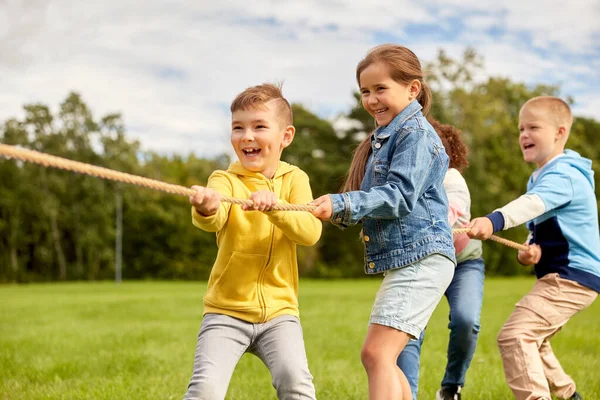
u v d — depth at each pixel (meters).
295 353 3.12
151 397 4.72
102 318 11.94
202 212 2.85
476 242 4.46
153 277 52.50
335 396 4.81
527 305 4.09
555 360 4.47
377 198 3.07
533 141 4.39
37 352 7.15
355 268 49.50
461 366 4.34
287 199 3.40
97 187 50.75
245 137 3.27
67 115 51.91
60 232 51.56
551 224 4.18
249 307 3.18
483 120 43.88
